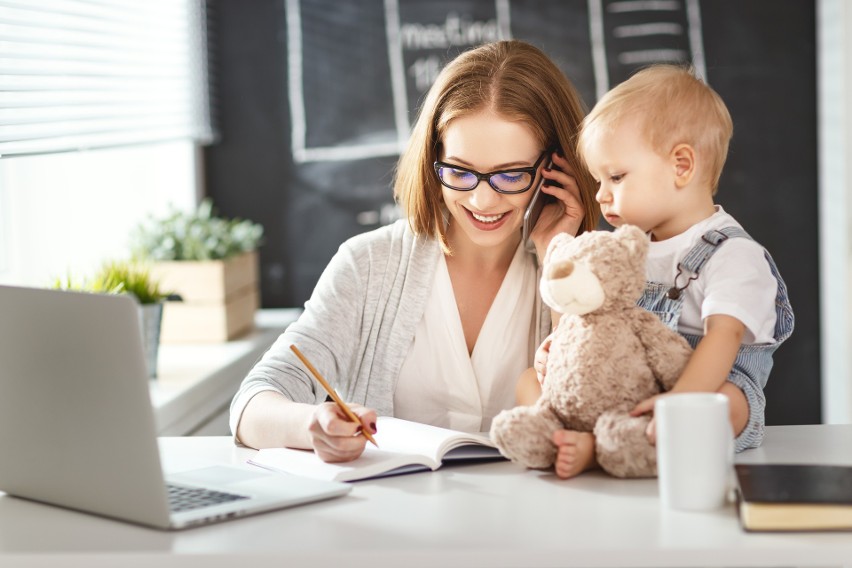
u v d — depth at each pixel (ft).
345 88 11.17
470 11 10.99
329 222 11.31
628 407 3.64
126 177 10.16
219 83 11.25
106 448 3.28
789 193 11.07
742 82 10.98
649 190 4.02
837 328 10.44
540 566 2.92
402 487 3.61
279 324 10.50
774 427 4.40
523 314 5.12
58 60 7.68
